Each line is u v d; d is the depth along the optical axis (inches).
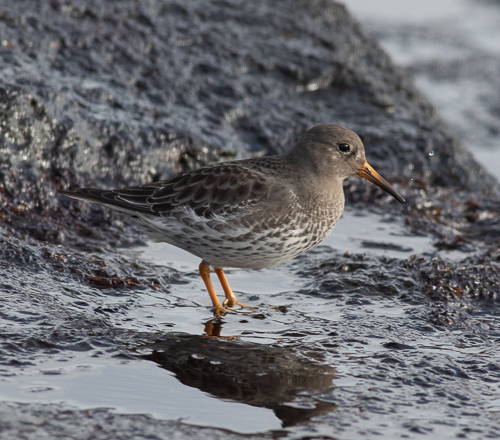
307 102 759.7
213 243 429.4
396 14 1616.6
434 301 444.1
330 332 390.6
